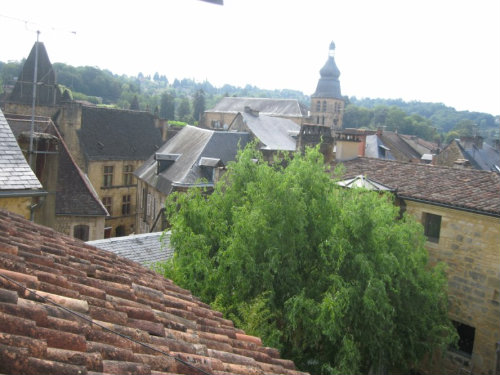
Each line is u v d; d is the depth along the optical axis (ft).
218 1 14.23
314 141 109.91
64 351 11.85
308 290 39.78
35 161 67.36
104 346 13.38
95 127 150.82
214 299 39.47
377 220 42.09
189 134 132.26
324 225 41.19
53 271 18.33
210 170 108.47
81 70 473.67
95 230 82.53
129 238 57.16
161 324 17.70
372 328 39.96
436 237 55.36
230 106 370.12
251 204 43.73
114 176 148.05
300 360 40.65
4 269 15.96
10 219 26.37
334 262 39.22
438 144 307.17
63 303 15.10
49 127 91.40
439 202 52.95
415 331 44.73
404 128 462.60
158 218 95.25
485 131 548.72
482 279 51.06
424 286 46.14
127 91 507.30
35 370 10.44
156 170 119.85
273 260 37.47
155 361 14.21
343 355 37.55
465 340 53.62
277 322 40.63
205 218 44.27
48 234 26.71
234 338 21.42
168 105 446.60
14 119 91.15
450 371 53.98
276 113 348.79
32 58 164.55
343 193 46.42
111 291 19.47
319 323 36.11
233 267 38.17
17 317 12.18
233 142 129.08
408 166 65.51
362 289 39.27
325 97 375.04
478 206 50.01
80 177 85.25
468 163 108.88
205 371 15.16
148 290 22.04
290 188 39.78
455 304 53.47
